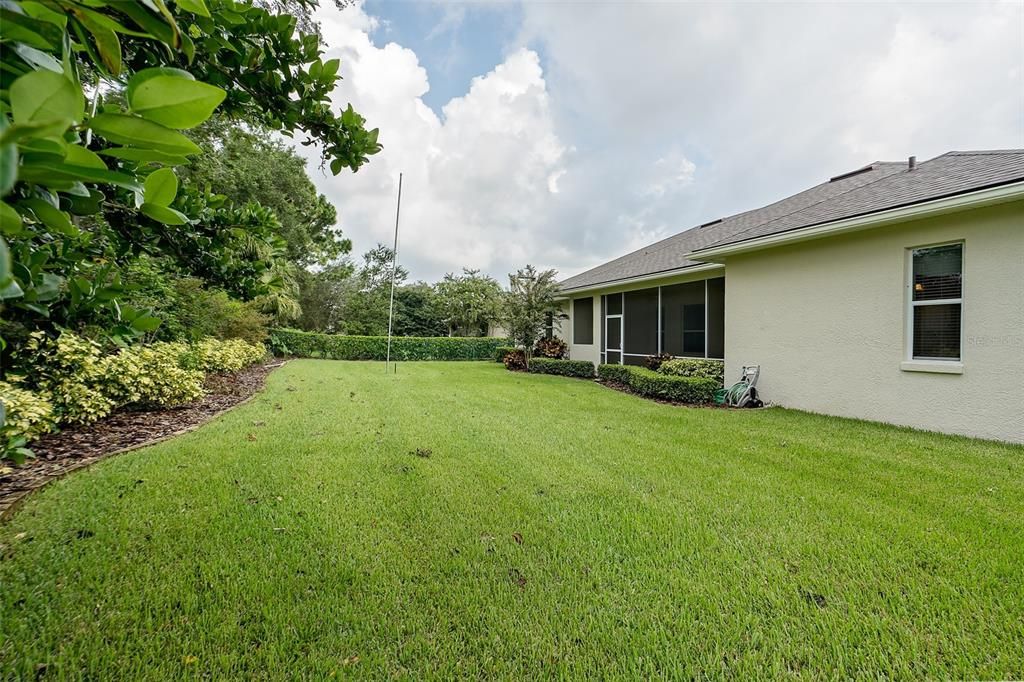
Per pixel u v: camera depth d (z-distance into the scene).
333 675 1.70
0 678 1.61
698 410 6.89
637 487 3.56
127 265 1.74
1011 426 4.80
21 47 0.55
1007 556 2.52
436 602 2.13
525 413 6.53
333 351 17.88
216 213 1.79
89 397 4.77
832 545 2.65
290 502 3.15
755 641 1.89
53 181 0.54
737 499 3.33
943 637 1.91
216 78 1.59
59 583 2.14
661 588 2.25
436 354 19.45
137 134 0.54
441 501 3.25
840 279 6.32
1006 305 4.82
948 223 5.21
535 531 2.82
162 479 3.47
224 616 1.98
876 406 5.94
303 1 2.10
